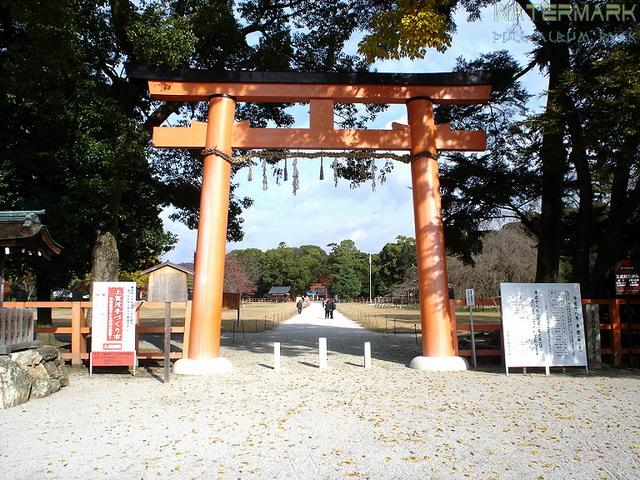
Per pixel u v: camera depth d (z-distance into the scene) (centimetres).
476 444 576
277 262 8819
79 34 1233
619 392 868
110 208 1252
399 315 3925
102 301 1081
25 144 1297
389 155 1194
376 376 1042
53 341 1441
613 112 980
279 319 3419
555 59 1321
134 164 1304
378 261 8156
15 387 795
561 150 1138
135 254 1789
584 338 1079
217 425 666
